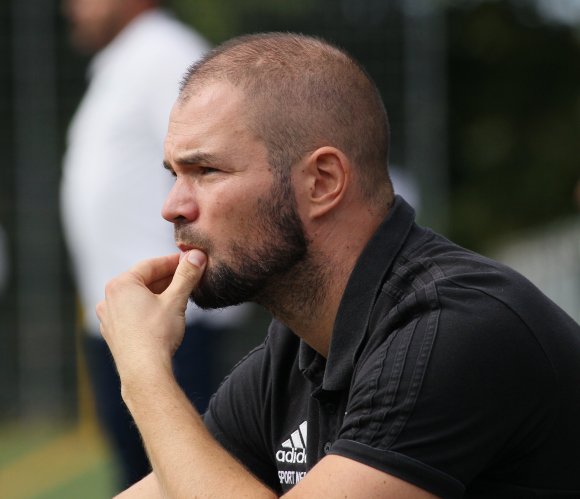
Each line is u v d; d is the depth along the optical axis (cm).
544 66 5734
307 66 862
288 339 927
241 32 3809
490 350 781
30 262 3697
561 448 815
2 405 3669
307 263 860
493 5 5706
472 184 5672
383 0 3516
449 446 771
